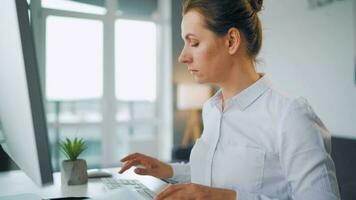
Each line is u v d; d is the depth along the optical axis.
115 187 1.03
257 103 0.78
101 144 4.72
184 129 4.86
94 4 4.63
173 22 4.80
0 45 0.64
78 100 4.60
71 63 4.53
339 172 2.65
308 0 3.10
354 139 2.70
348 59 2.76
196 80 0.79
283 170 0.72
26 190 0.98
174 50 4.80
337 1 2.82
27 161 0.66
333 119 2.92
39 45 4.25
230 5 0.72
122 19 4.84
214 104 0.90
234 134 0.80
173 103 4.80
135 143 4.96
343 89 2.81
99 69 4.68
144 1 5.05
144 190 0.96
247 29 0.76
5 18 0.58
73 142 1.16
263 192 0.74
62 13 4.41
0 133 0.83
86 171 1.14
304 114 0.68
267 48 3.55
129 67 4.92
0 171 1.15
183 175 1.06
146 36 5.05
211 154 0.83
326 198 0.61
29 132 0.59
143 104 5.07
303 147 0.64
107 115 4.73
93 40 4.63
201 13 0.73
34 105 0.57
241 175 0.76
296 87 3.26
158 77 5.14
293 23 3.26
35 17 4.21
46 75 4.35
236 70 0.78
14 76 0.59
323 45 2.97
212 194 0.63
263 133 0.75
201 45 0.74
